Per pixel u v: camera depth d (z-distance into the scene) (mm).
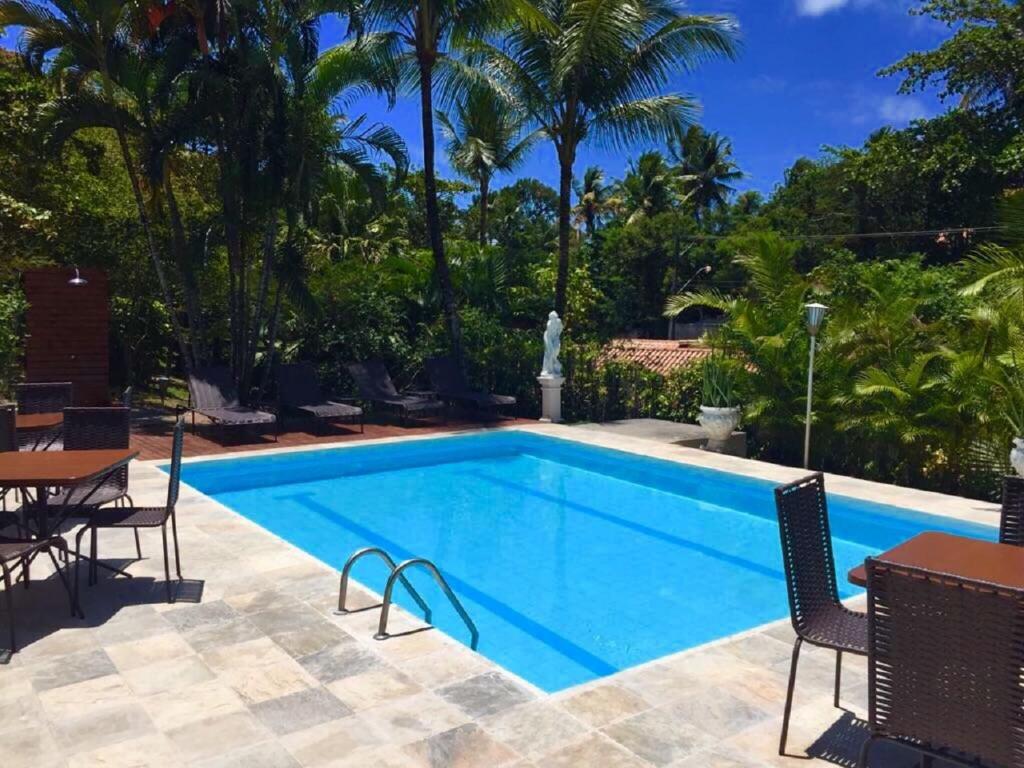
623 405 14047
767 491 8781
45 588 4883
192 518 6676
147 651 3979
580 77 13469
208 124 11867
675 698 3592
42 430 6863
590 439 11500
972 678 2242
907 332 10812
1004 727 2205
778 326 11453
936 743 2363
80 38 11141
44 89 13508
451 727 3271
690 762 3029
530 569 6633
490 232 41938
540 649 5047
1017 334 9023
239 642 4109
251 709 3395
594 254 38688
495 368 14711
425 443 11500
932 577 2264
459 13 13156
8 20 10820
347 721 3307
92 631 4223
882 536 7672
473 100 14156
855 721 3391
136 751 3051
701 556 7027
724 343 12117
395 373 15555
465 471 10531
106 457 4668
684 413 13375
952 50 21938
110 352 16375
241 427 12281
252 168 11812
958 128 23203
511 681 3715
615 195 48125
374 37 13242
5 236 12664
